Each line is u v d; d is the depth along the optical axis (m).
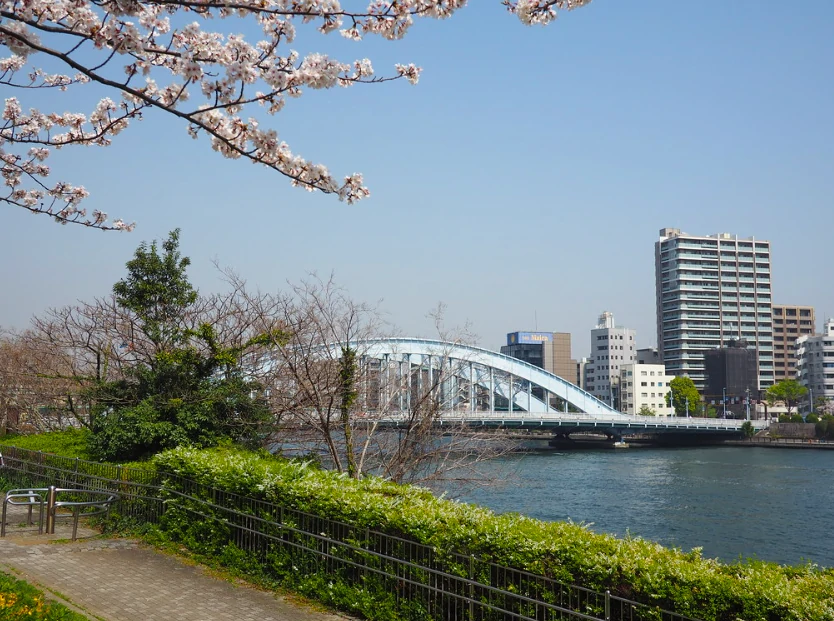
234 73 6.13
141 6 5.75
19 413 32.62
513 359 89.31
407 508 9.20
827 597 6.19
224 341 21.23
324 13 6.16
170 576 10.77
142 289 20.00
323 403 16.50
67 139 9.16
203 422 18.12
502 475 26.12
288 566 10.38
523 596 7.62
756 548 31.34
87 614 8.83
